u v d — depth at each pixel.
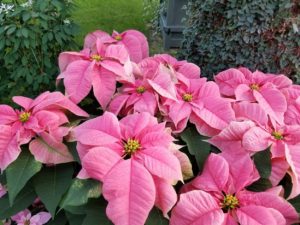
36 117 0.53
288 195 0.52
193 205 0.44
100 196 0.48
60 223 0.56
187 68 0.71
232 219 0.44
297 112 0.61
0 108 0.54
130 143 0.47
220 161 0.48
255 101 0.63
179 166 0.44
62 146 0.52
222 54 1.02
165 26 1.85
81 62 0.63
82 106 0.68
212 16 1.01
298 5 0.87
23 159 0.50
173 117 0.56
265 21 0.91
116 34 0.80
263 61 0.96
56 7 1.05
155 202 0.45
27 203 0.53
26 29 0.98
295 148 0.50
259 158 0.50
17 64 1.07
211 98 0.59
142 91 0.60
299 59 0.91
